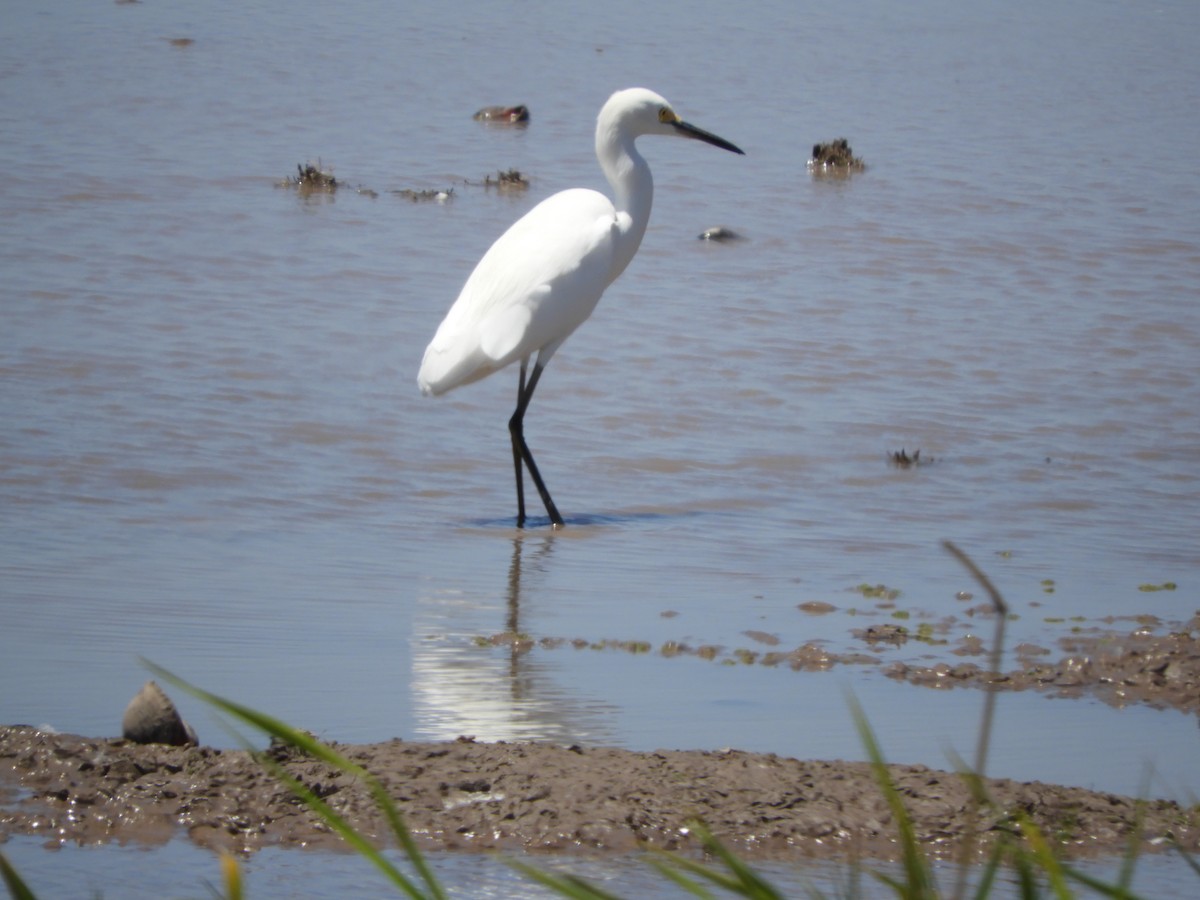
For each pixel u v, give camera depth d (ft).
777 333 64.54
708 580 37.40
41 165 97.71
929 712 28.48
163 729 25.85
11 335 60.13
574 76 147.84
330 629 32.83
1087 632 33.47
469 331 43.14
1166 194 99.09
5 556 37.52
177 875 21.68
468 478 46.73
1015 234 86.02
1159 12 212.84
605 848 22.44
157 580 35.99
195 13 184.75
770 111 130.93
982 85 149.48
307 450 48.42
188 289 69.21
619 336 63.41
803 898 20.98
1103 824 23.24
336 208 89.40
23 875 21.61
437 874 21.63
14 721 27.22
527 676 30.07
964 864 13.99
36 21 171.32
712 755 25.20
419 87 139.23
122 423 49.90
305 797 13.79
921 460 49.14
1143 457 49.83
